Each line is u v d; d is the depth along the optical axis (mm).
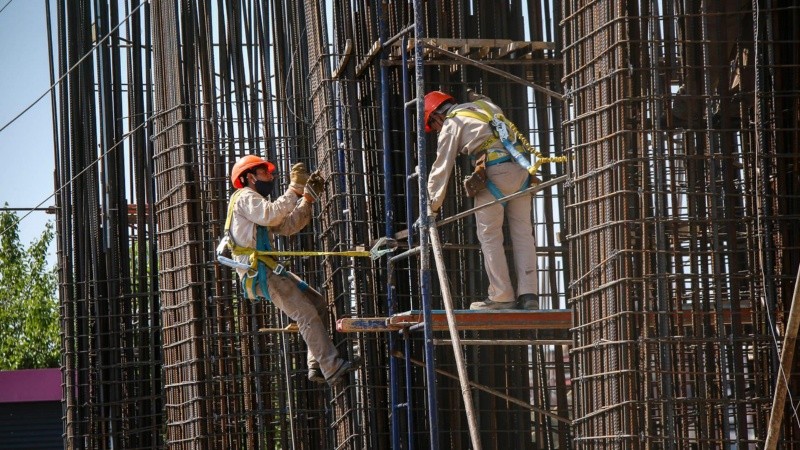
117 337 19766
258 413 16875
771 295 11109
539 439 14578
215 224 17000
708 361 10984
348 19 15047
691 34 11203
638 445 10688
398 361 14438
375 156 14805
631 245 10883
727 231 11195
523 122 14797
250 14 17484
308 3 15438
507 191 12406
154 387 19609
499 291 12523
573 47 11609
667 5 11086
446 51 12000
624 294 10844
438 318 12352
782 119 11445
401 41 13398
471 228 14492
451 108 12836
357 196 14539
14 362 38469
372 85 14969
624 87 10898
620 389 10781
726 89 11164
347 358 14562
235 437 16797
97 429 19688
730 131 11125
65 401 20047
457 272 14461
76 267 20047
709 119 11070
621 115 10914
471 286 14422
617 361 10820
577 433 11438
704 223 11016
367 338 14523
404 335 12758
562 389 14578
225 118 17188
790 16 11516
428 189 12438
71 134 20047
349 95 14797
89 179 19969
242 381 16938
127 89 19922
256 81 17328
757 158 11172
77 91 20109
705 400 10828
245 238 13445
